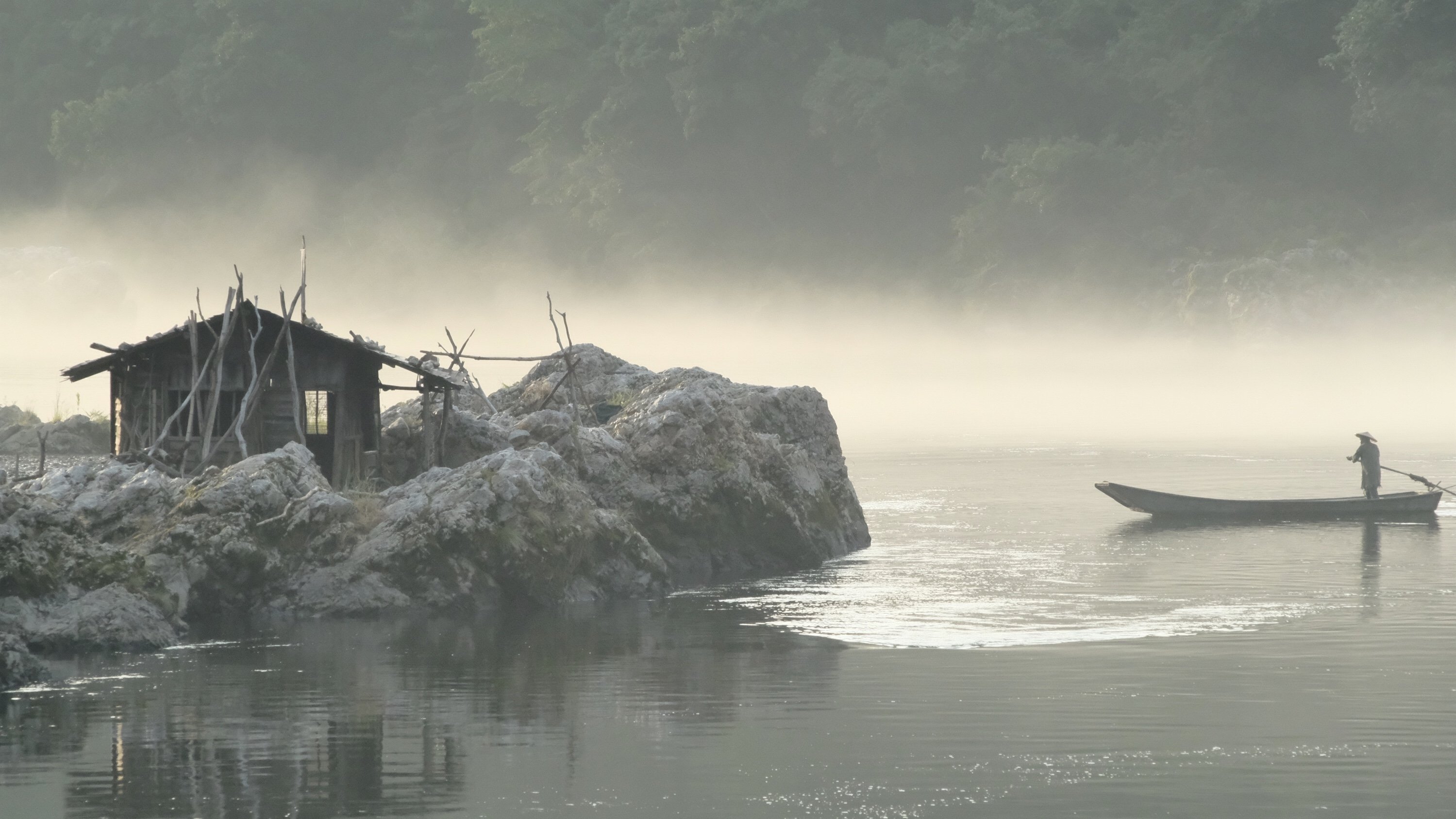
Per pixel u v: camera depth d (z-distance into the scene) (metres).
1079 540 107.44
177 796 46.09
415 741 52.19
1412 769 48.44
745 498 96.25
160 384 91.69
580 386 115.81
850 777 47.84
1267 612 76.69
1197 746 51.25
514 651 68.50
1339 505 119.00
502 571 80.69
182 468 87.94
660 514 95.00
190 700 58.59
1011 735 52.62
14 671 61.62
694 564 94.88
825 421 110.19
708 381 106.00
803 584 89.00
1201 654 66.00
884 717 55.25
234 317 88.88
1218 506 119.19
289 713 56.47
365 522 81.31
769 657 66.56
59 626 68.62
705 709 56.78
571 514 84.44
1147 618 75.38
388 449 98.12
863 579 90.81
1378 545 102.75
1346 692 58.78
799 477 101.50
